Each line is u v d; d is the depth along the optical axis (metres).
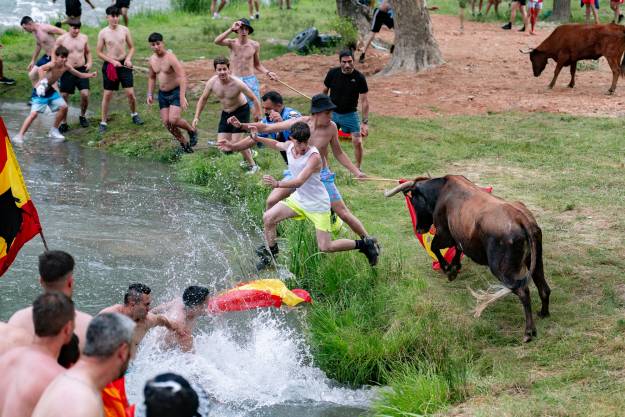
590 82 17.45
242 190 12.03
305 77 18.56
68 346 4.76
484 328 7.60
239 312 8.30
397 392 6.65
